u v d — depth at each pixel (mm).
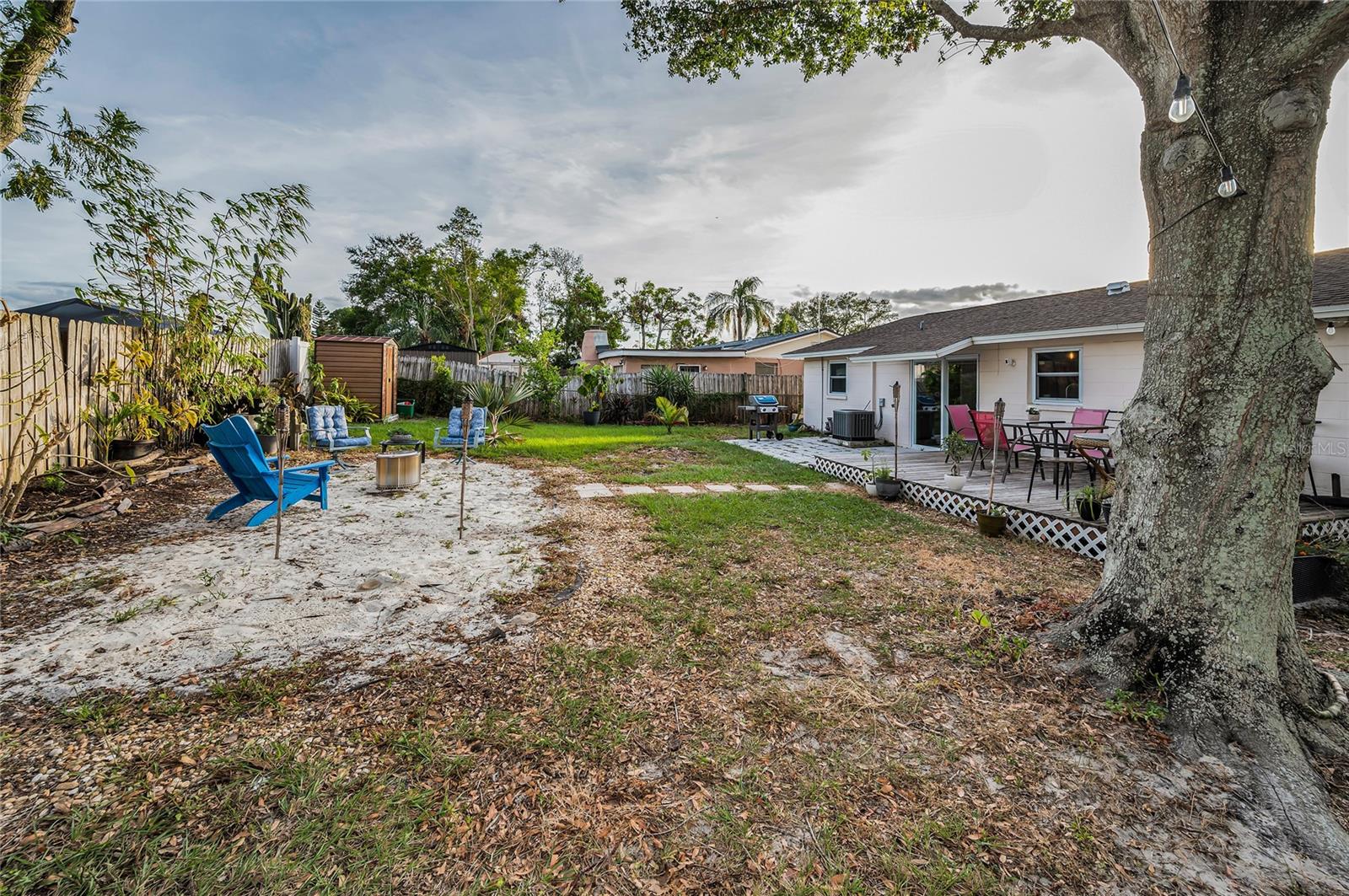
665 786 2078
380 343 14906
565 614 3592
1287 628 2658
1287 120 2422
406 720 2412
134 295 6688
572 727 2396
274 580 4031
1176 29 2756
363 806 1907
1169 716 2549
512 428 15812
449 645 3135
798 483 8805
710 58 6867
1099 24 3207
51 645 2973
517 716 2473
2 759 2059
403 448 10211
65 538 4738
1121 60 3107
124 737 2229
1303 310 2559
